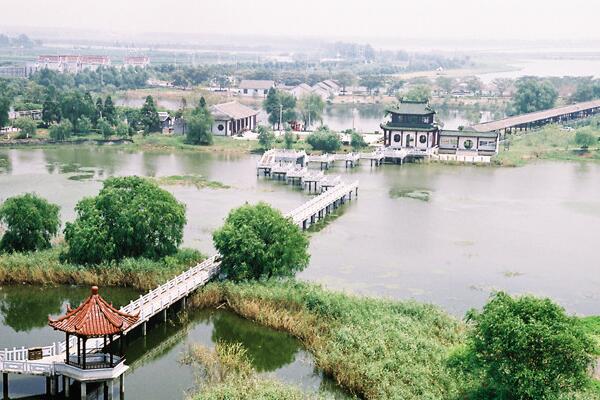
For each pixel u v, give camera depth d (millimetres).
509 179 155125
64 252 86125
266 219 81000
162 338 69875
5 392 57844
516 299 56719
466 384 55375
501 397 51906
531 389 50062
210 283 78312
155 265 82938
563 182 152625
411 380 57469
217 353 65500
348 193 133625
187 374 62500
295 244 82000
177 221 87500
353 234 108000
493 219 119500
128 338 68500
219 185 139250
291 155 159750
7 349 64625
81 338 57031
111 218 85375
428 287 85188
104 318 56406
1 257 84688
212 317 74125
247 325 72250
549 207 129125
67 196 124375
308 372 63125
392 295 81812
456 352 58688
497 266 94438
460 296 82312
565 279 89938
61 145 184250
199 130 189000
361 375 59094
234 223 81438
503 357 51812
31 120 190750
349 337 64125
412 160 177125
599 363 59781
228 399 54938
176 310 75125
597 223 118375
